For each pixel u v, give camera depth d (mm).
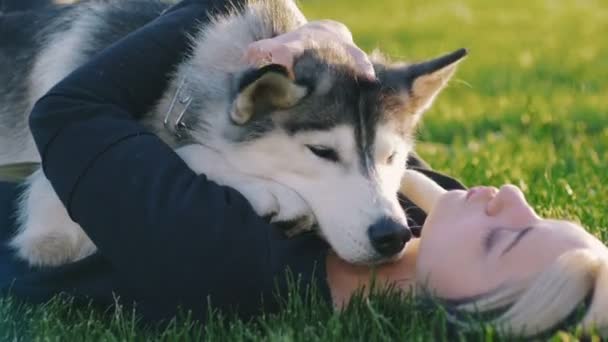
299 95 3523
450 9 18266
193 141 3768
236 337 3051
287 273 3176
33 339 3225
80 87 3406
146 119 3775
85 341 3174
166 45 3707
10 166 4262
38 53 4438
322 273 3256
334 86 3578
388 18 16734
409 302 3129
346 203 3410
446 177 4207
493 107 9086
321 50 3686
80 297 3453
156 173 3172
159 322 3246
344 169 3520
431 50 12773
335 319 3037
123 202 3145
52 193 3754
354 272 3324
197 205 3117
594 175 5648
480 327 2805
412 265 3318
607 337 2688
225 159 3631
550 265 2740
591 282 2686
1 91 4562
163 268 3119
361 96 3617
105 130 3264
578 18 16797
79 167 3211
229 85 3684
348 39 3895
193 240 3090
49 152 3287
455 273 2932
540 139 7301
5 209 4066
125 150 3211
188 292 3141
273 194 3379
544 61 12109
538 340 2719
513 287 2797
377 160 3609
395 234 3281
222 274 3105
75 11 4445
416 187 3820
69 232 3719
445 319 2863
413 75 3898
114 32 4145
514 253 2854
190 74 3748
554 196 4988
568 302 2672
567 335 2656
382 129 3641
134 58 3592
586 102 9141
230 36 3838
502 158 6406
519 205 2969
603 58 12312
